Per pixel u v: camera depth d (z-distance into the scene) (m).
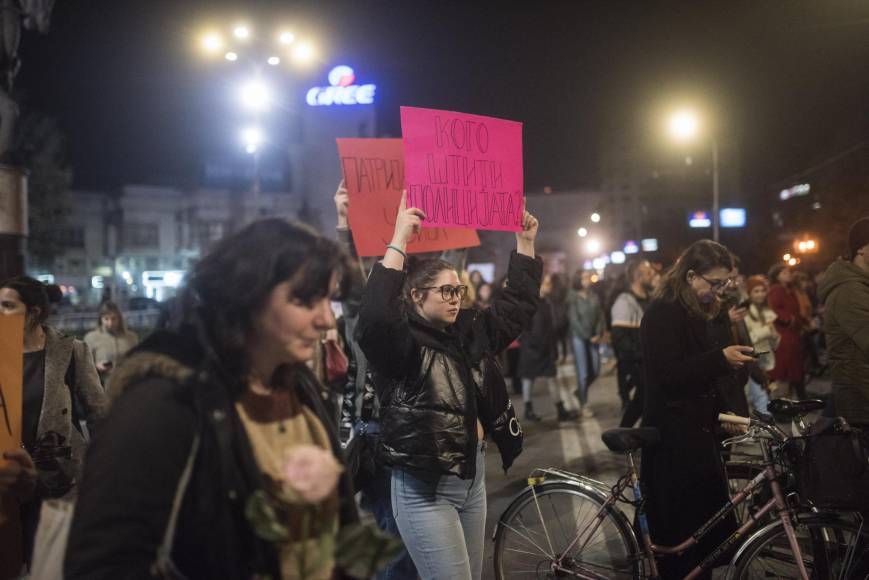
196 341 1.51
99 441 1.37
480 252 34.41
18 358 2.32
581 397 9.44
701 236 39.34
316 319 1.54
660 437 3.57
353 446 3.29
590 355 9.43
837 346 3.91
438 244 4.12
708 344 3.64
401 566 3.34
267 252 1.48
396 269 2.91
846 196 28.02
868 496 3.00
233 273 1.48
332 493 1.58
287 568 1.46
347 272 1.62
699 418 3.53
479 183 3.51
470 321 3.32
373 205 3.96
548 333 9.27
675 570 3.57
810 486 3.09
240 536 1.43
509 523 3.82
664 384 3.51
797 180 34.31
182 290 1.56
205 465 1.40
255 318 1.52
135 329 19.55
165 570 1.33
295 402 1.72
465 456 2.91
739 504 3.57
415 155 3.36
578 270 9.52
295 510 1.45
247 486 1.44
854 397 3.84
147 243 49.88
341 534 1.36
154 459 1.34
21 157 8.34
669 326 3.55
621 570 3.55
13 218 8.11
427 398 2.92
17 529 2.15
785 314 8.51
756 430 3.41
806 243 24.41
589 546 3.62
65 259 48.03
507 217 3.57
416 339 2.97
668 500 3.54
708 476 3.49
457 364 3.02
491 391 3.23
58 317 23.67
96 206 48.97
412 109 3.36
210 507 1.40
